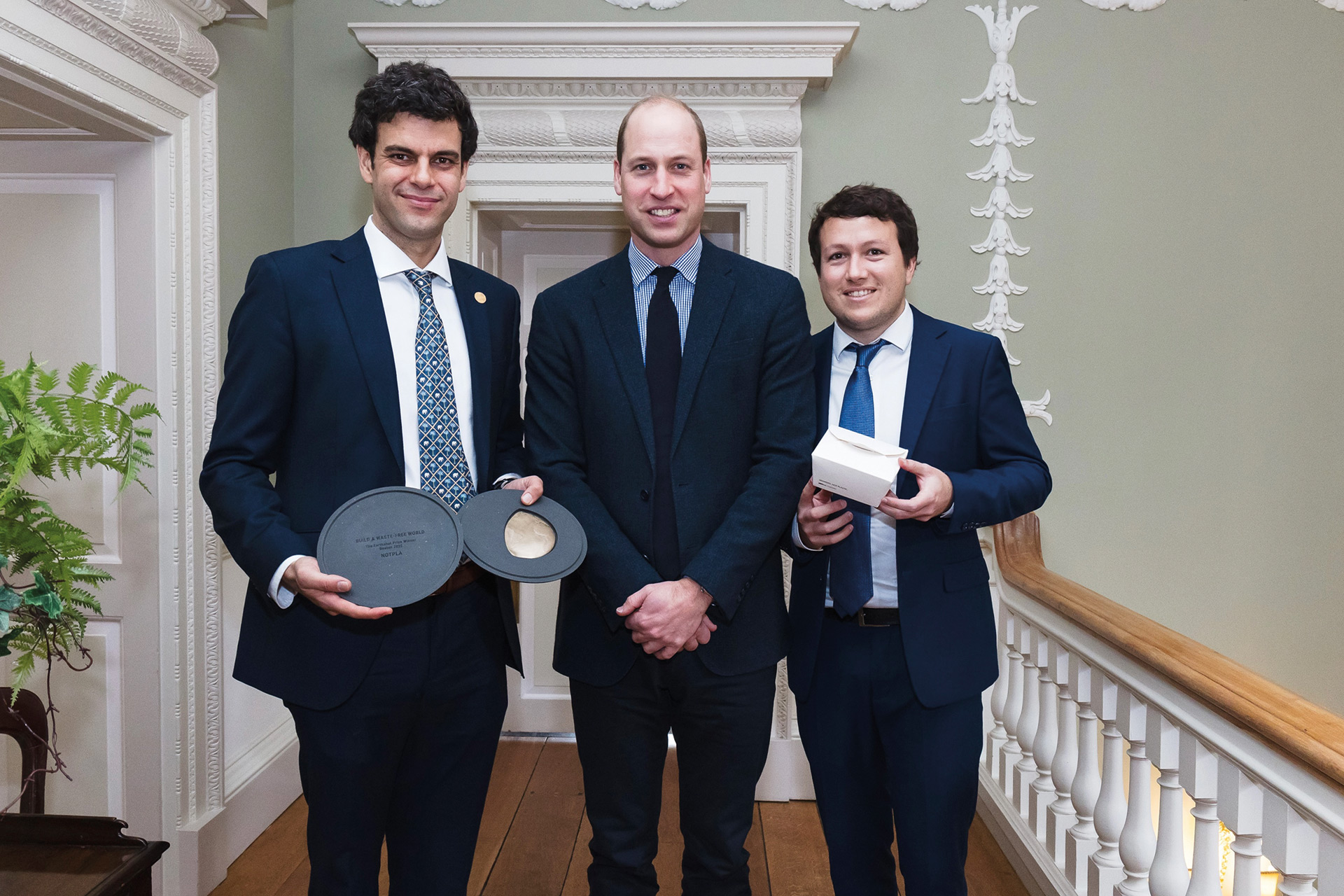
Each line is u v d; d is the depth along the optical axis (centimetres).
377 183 157
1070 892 216
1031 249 303
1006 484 169
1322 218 297
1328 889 125
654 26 286
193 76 233
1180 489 304
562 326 170
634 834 171
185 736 237
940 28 300
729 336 164
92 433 149
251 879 249
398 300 164
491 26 288
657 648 154
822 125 304
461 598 163
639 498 163
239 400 154
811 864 261
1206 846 164
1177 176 299
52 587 145
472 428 170
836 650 177
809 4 303
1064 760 231
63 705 235
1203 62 297
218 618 250
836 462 153
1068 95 300
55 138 225
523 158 304
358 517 148
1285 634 303
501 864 255
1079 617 205
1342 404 299
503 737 356
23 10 179
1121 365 303
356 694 153
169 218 229
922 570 172
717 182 300
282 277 156
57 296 233
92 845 144
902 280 177
